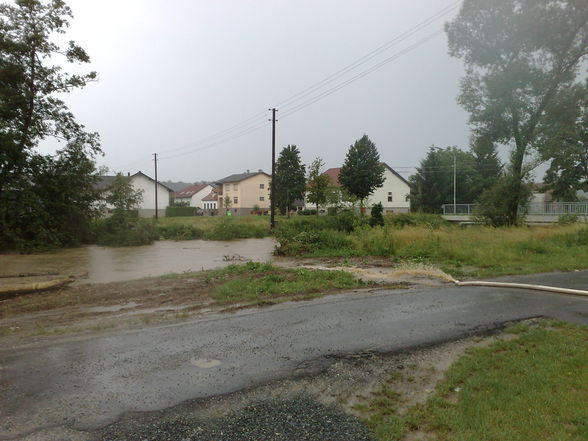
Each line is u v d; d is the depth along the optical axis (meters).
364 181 48.47
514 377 3.69
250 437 2.84
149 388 3.64
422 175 57.16
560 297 7.23
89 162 21.89
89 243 21.62
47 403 3.36
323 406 3.31
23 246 17.80
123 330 5.48
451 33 28.73
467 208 45.03
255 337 5.09
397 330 5.33
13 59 19.70
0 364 4.26
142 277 10.31
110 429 2.96
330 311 6.38
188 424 3.03
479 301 6.98
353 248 15.27
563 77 27.00
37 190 19.91
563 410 3.05
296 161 59.25
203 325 5.66
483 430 2.83
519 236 16.17
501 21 26.73
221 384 3.72
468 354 4.38
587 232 15.84
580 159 39.28
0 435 2.88
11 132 19.12
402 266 11.01
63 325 5.85
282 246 15.32
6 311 6.87
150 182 66.06
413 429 2.93
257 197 76.81
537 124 28.03
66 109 21.59
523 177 27.84
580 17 25.11
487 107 28.06
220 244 20.81
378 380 3.80
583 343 4.57
